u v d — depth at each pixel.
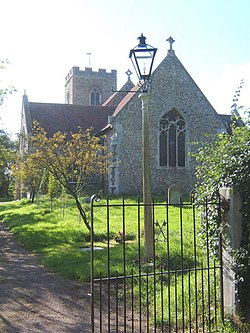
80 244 10.94
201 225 5.42
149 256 8.05
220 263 4.89
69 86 49.38
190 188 27.08
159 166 26.72
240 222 4.96
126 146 26.08
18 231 13.87
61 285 6.99
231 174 5.00
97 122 30.25
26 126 28.55
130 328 4.95
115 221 14.02
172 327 4.93
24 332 4.83
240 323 4.66
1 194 47.47
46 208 20.42
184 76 27.66
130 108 26.30
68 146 13.78
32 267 8.52
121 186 25.77
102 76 48.41
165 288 6.16
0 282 7.22
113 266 7.49
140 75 8.61
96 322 5.18
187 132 27.39
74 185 19.56
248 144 5.06
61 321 5.23
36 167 14.40
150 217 8.30
